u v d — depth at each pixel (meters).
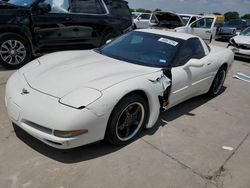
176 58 3.74
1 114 3.57
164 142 3.31
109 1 7.04
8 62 5.57
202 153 3.19
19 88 2.88
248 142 3.58
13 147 2.89
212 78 4.73
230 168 2.97
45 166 2.66
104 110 2.65
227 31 16.23
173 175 2.74
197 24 12.30
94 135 2.69
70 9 6.23
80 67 3.24
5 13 5.36
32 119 2.59
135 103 3.04
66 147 2.59
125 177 2.64
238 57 9.56
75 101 2.56
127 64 3.48
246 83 6.51
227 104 4.93
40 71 3.16
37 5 5.71
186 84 3.90
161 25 12.39
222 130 3.85
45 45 6.02
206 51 4.64
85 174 2.62
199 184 2.66
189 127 3.80
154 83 3.22
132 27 7.70
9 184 2.39
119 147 3.09
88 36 6.62
